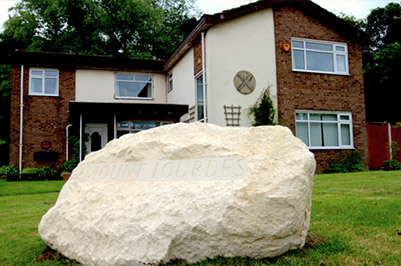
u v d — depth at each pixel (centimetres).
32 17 2744
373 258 330
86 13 2861
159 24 3081
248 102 1391
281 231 313
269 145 348
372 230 429
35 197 883
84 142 1630
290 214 312
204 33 1402
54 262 377
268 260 323
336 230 436
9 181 1429
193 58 1528
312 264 315
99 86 1823
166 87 1962
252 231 312
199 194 334
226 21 1389
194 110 1512
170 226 324
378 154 1641
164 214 333
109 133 1658
